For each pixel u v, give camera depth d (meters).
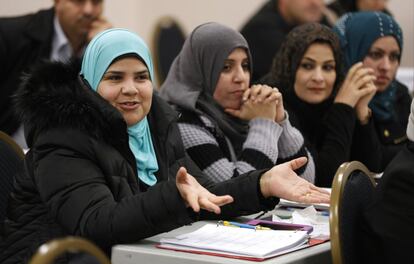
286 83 5.30
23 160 3.84
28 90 3.47
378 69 5.85
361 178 3.38
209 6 9.72
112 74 3.61
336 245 3.03
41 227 3.39
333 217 3.06
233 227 3.35
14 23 6.35
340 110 5.21
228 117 4.75
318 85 5.20
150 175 3.75
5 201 3.91
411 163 3.09
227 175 4.28
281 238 3.13
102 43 3.62
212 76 4.70
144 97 3.68
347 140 5.16
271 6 7.54
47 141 3.35
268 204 3.56
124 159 3.49
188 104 4.57
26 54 6.30
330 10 7.93
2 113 6.12
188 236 3.16
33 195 3.43
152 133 3.87
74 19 6.44
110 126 3.42
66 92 3.40
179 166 3.92
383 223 3.09
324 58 5.21
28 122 3.43
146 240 3.21
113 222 3.11
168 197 3.07
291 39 5.29
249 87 4.84
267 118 4.57
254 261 2.84
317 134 5.30
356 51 5.89
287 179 3.49
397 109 6.16
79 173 3.28
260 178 3.57
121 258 3.02
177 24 8.73
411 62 8.83
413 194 3.04
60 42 6.46
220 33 4.71
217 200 3.01
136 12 9.48
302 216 3.76
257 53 7.31
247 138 4.51
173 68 4.85
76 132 3.37
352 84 5.30
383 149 5.80
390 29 5.86
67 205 3.22
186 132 4.44
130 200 3.15
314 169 4.83
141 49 3.68
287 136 4.71
